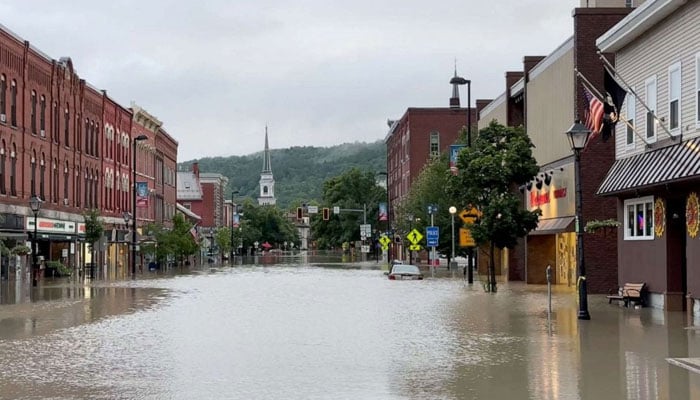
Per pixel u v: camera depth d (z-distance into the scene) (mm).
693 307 27578
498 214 41938
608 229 35875
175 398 13656
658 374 15656
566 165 43562
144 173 91750
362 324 25609
